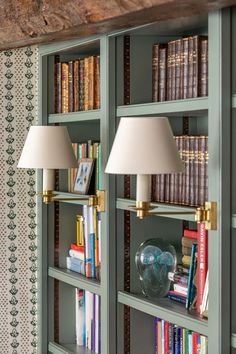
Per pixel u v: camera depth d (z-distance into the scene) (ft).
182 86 9.27
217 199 8.25
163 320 10.18
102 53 10.46
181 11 8.26
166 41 10.56
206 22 9.36
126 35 10.41
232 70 8.22
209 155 8.37
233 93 8.23
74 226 12.70
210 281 8.38
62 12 9.67
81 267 11.79
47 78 12.44
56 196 12.10
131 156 8.30
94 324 11.60
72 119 11.64
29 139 10.75
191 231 9.77
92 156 11.53
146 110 9.74
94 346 11.63
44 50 12.30
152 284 9.96
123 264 10.52
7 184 12.83
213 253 8.30
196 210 8.34
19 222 12.93
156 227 10.68
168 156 8.32
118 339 10.50
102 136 10.52
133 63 10.48
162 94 9.70
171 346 9.95
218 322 8.24
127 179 10.55
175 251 10.11
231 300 8.29
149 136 8.34
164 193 9.68
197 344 9.32
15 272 12.94
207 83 8.83
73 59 12.48
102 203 10.50
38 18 10.23
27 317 13.01
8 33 11.05
